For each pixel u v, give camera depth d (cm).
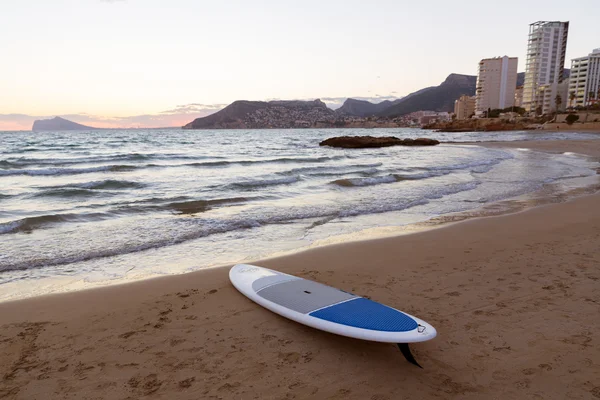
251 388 289
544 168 1853
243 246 676
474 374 304
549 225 771
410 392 284
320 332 375
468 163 2123
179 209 959
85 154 2822
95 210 930
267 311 417
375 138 4212
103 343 355
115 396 281
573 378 297
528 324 379
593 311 404
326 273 532
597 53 13812
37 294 475
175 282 502
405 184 1371
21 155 2702
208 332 374
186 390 287
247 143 5084
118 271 557
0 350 344
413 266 554
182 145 4400
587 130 8775
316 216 897
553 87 13675
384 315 359
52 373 309
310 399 277
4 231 741
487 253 604
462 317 396
